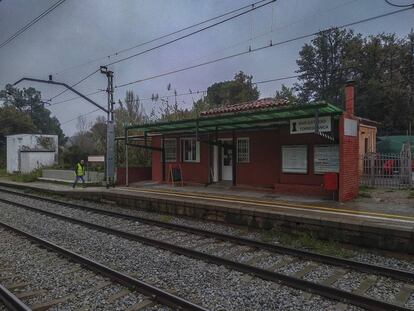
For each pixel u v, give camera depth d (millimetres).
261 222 10445
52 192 20016
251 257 7938
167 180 19859
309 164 13844
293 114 12562
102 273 6801
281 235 9766
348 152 12242
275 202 12055
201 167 18281
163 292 5562
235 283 6301
